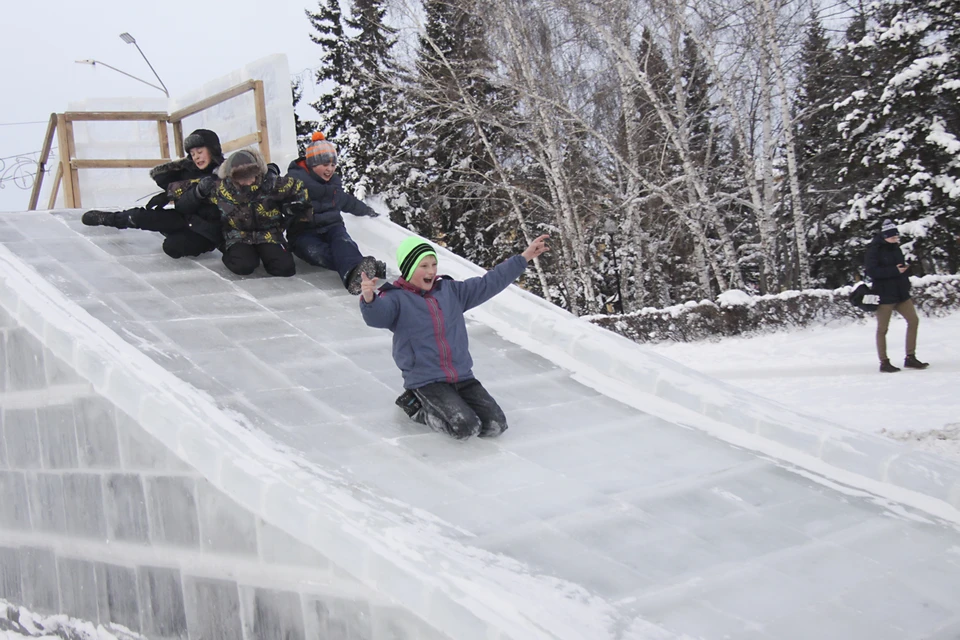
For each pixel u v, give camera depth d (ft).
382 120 85.66
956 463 13.92
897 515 12.98
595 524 11.91
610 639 8.92
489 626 8.75
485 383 17.03
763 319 45.42
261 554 11.29
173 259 20.83
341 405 14.96
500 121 70.08
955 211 66.18
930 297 44.37
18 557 16.15
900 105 65.82
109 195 32.48
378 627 9.97
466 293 15.16
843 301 44.93
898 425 22.52
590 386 17.56
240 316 18.19
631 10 61.16
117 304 17.52
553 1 63.10
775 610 10.25
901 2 67.82
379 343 17.95
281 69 27.68
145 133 33.19
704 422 16.06
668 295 94.58
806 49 72.59
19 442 15.72
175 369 15.05
